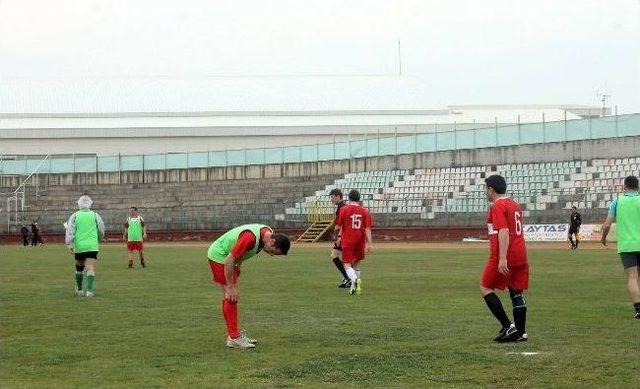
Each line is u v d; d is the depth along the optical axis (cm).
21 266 3625
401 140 6956
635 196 1680
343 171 7231
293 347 1377
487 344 1381
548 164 6150
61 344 1428
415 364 1220
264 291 2322
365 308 1892
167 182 7969
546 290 2239
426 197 6644
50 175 8262
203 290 2394
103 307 1962
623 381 1090
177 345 1409
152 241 7662
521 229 1391
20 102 10294
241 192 7650
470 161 6562
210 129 9494
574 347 1337
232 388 1080
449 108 10800
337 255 2409
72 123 9781
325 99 10525
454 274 2877
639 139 5722
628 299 2009
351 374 1158
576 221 4831
